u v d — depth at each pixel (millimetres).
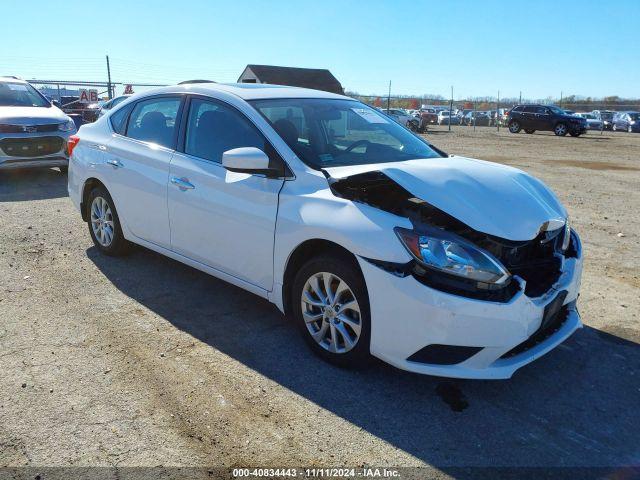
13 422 2822
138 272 4973
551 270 3332
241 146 3873
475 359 2953
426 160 3854
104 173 4973
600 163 15477
